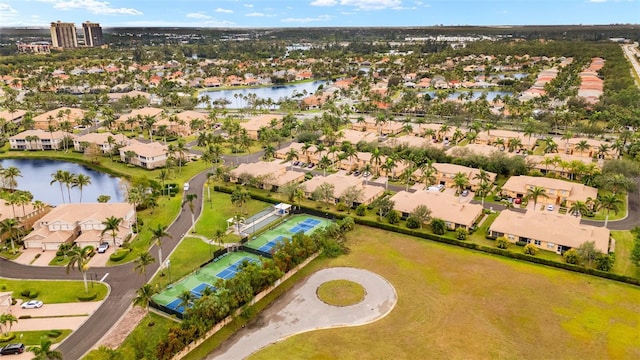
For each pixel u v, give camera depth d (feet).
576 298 349.20
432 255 421.18
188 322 294.66
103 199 517.55
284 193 540.93
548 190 537.24
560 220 444.96
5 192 592.60
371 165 636.48
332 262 409.08
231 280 330.95
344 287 365.81
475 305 340.80
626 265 392.88
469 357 285.43
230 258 417.08
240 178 606.14
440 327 314.96
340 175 594.65
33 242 437.99
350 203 524.11
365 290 362.12
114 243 419.33
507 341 300.20
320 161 650.43
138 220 492.95
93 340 303.07
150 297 317.83
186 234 467.11
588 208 505.25
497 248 424.05
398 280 377.30
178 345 279.28
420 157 637.71
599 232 426.10
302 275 386.73
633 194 557.33
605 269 382.01
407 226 474.08
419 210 467.11
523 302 344.08
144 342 276.21
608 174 548.72
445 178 607.37
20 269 399.44
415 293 357.20
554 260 402.52
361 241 451.94
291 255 386.52
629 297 350.02
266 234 466.70
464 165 638.12
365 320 323.57
